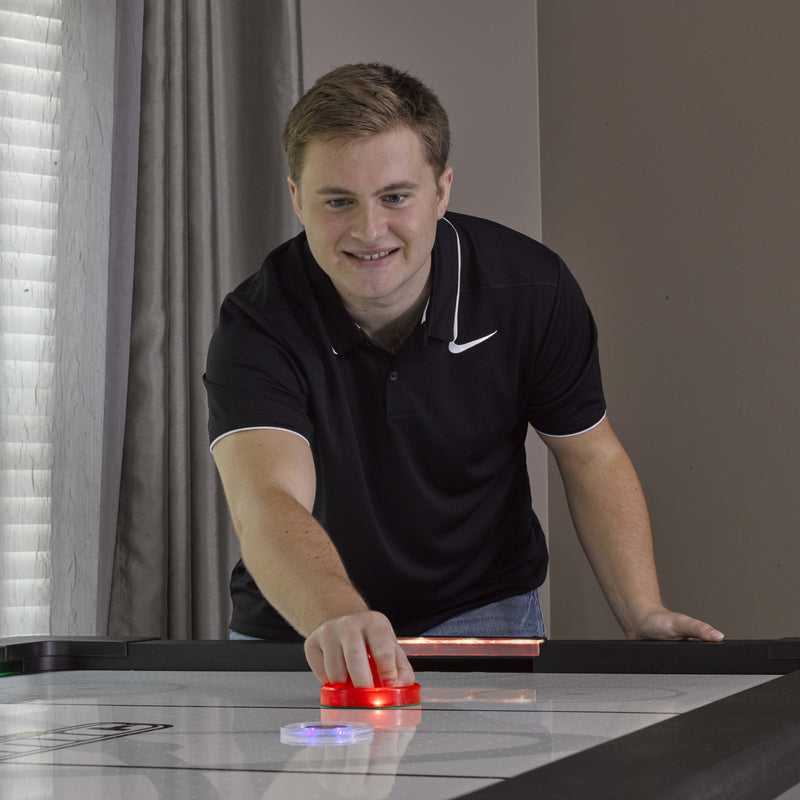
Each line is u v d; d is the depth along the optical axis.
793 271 2.26
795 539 2.22
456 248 1.52
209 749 0.67
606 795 0.40
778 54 2.31
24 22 2.32
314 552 1.14
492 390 1.54
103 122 2.35
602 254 2.72
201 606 2.35
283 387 1.41
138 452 2.30
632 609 1.48
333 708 0.86
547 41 2.93
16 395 2.25
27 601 2.23
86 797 0.52
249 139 2.50
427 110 1.35
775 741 0.53
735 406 2.36
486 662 1.17
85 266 2.31
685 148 2.52
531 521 1.70
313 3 2.80
